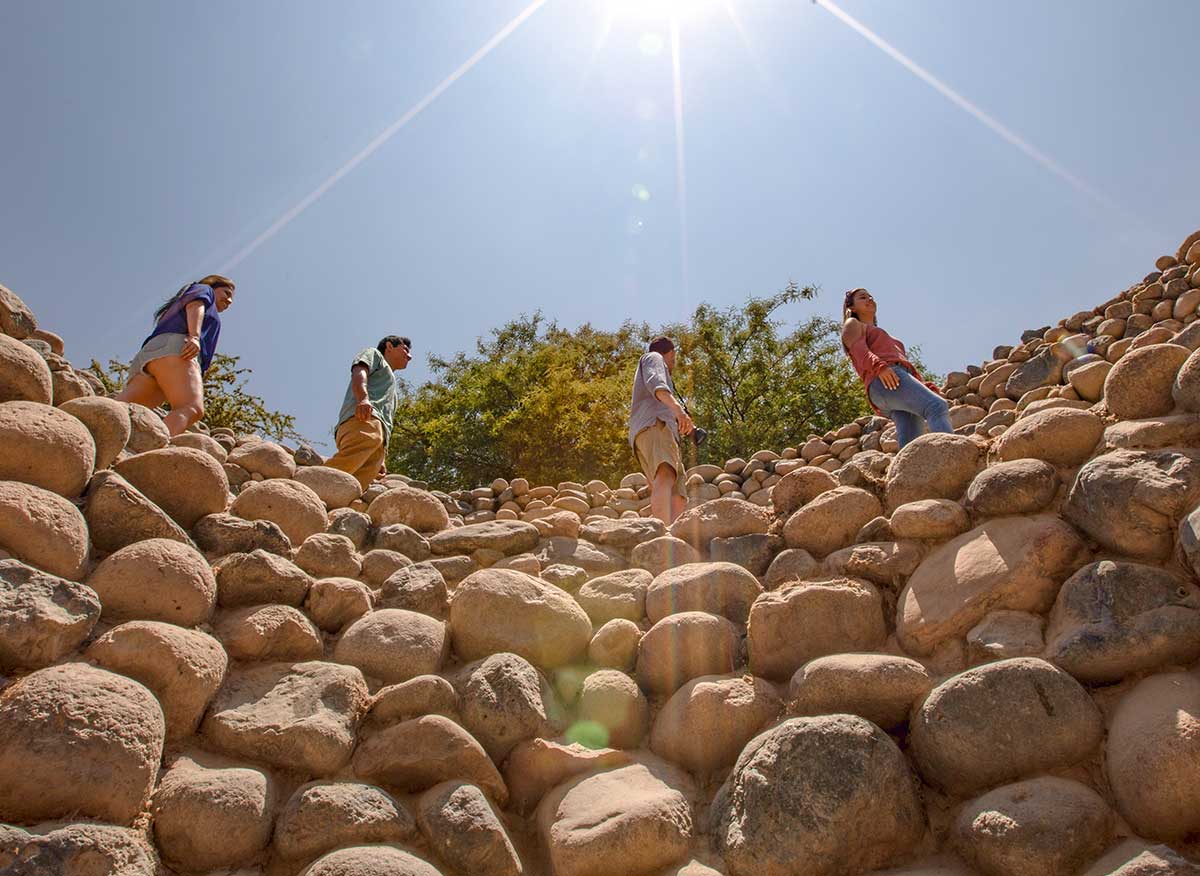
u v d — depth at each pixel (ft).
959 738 6.01
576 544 10.53
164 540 7.48
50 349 12.23
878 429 23.24
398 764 6.52
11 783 5.28
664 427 14.21
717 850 6.15
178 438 12.37
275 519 9.58
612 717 7.34
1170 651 6.05
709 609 8.55
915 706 6.55
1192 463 6.73
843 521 9.09
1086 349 20.90
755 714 7.03
